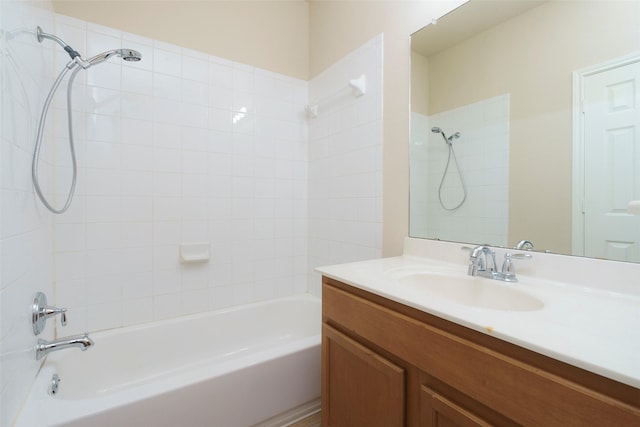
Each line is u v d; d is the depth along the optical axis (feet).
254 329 6.45
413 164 4.79
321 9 6.89
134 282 5.41
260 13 6.69
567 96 3.15
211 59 6.10
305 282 7.39
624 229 2.78
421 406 2.61
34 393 3.36
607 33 2.86
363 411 3.25
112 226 5.19
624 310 2.36
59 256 4.76
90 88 4.97
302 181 7.32
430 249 4.48
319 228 6.94
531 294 2.85
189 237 5.91
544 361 1.81
